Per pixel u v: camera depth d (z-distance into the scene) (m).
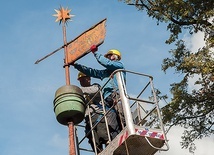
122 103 10.38
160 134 10.31
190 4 19.12
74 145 10.70
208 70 17.27
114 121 11.15
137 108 11.16
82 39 11.81
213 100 18.47
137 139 10.20
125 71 10.78
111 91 11.37
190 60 17.72
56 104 11.02
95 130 11.41
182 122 18.72
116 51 12.27
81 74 12.60
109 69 11.44
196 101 18.55
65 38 12.14
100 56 11.43
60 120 11.05
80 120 11.13
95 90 11.98
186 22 19.48
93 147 11.59
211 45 17.84
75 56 11.76
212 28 18.34
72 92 11.05
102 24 11.60
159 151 10.68
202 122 18.70
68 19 12.45
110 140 10.60
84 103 11.17
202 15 18.61
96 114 11.56
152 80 11.06
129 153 10.52
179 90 18.45
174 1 18.77
